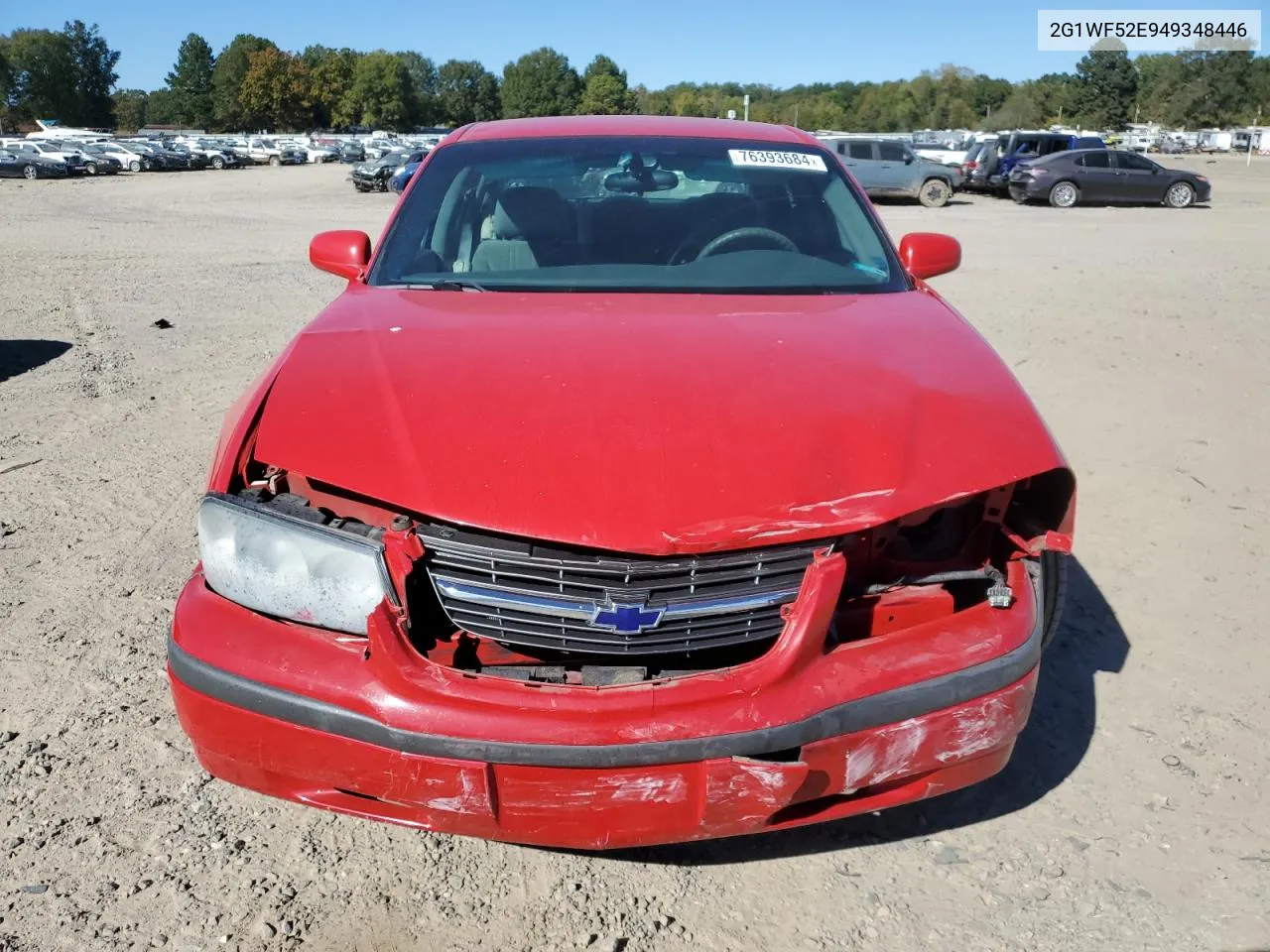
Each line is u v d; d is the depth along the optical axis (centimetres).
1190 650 343
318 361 246
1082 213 2359
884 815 264
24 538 427
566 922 228
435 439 214
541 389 226
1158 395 662
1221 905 232
